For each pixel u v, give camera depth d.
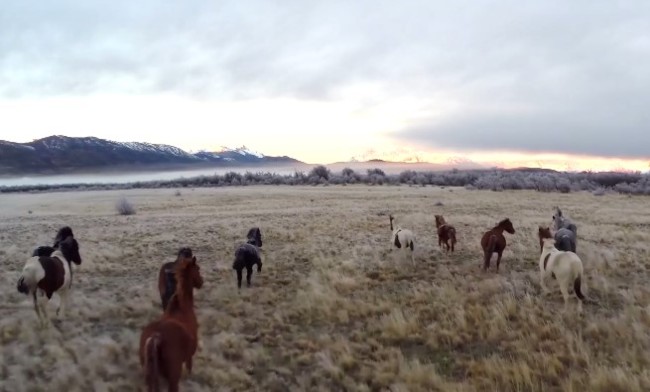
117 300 14.41
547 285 14.60
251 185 87.56
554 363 9.06
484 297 13.70
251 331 11.73
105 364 9.39
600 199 52.78
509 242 23.52
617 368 8.41
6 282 16.33
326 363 9.52
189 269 8.41
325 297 13.90
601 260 17.81
